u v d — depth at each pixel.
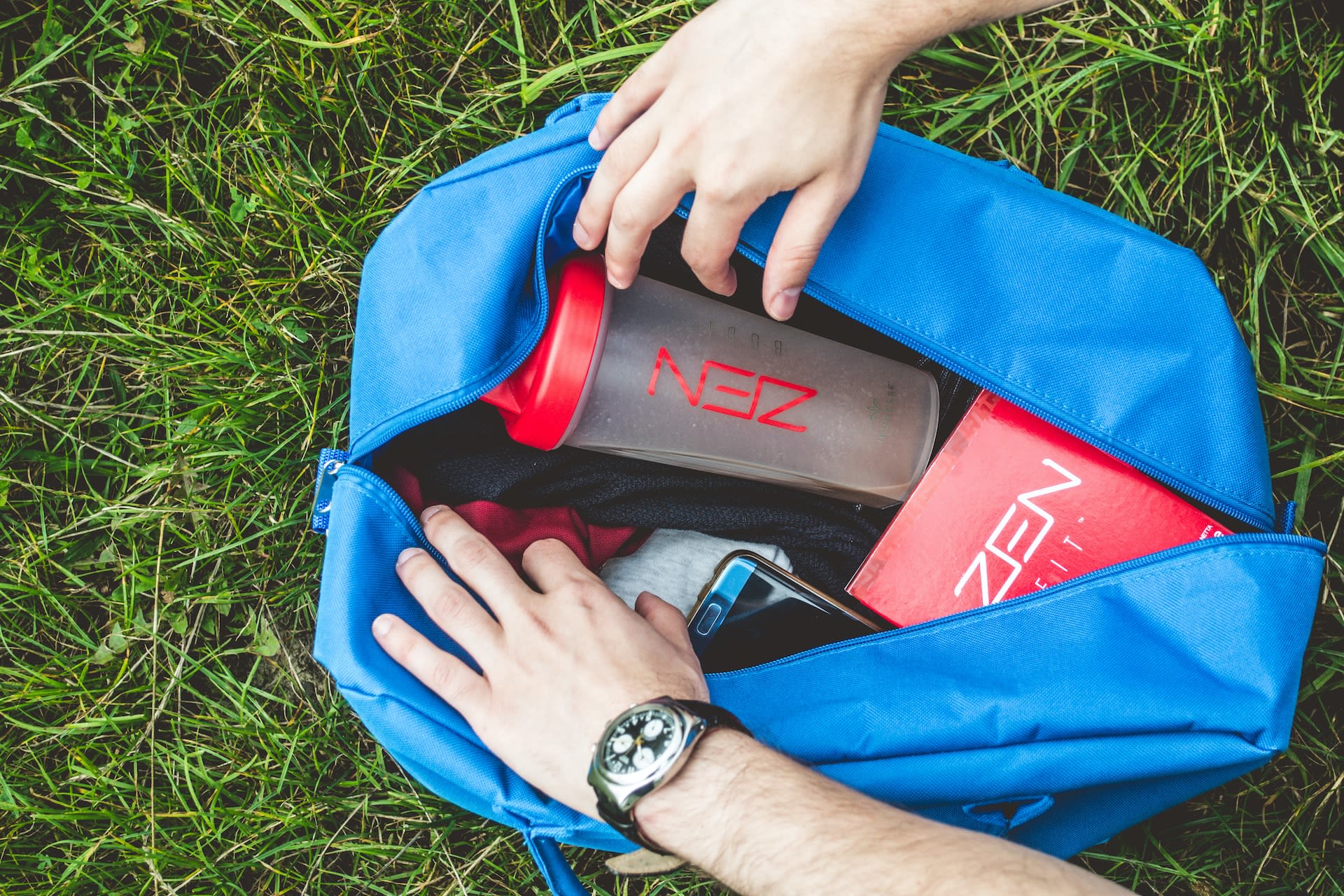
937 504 0.97
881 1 0.66
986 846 0.59
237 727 1.19
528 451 1.01
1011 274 0.88
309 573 1.22
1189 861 1.26
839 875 0.59
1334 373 1.26
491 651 0.79
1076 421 0.90
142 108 1.23
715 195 0.72
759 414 0.98
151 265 1.22
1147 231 0.93
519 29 1.23
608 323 0.86
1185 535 0.93
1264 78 1.26
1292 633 0.80
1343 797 1.24
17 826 1.18
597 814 0.74
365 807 1.20
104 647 1.19
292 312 1.21
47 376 1.22
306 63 1.24
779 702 0.86
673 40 0.74
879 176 0.87
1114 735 0.81
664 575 1.05
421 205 0.89
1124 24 1.31
